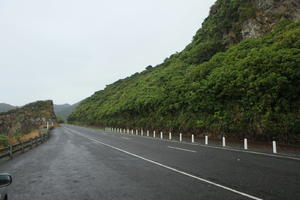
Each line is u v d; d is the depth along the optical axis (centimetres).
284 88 1989
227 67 2838
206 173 915
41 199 623
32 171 1017
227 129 2441
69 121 17675
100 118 8600
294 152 1584
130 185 748
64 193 674
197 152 1602
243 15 4266
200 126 2866
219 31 5022
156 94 4591
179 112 3606
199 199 595
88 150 1791
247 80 2302
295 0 3597
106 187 729
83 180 830
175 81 4291
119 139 2959
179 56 6481
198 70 3584
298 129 1769
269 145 1880
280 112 1991
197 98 3064
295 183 750
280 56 2144
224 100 2694
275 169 989
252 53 2692
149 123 4409
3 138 2041
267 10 3866
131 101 5400
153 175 889
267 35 3253
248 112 2228
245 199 591
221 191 664
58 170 1029
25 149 1966
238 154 1490
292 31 2636
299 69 1933
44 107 11669
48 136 3347
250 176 856
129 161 1237
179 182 775
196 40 6109
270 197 605
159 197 617
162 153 1551
